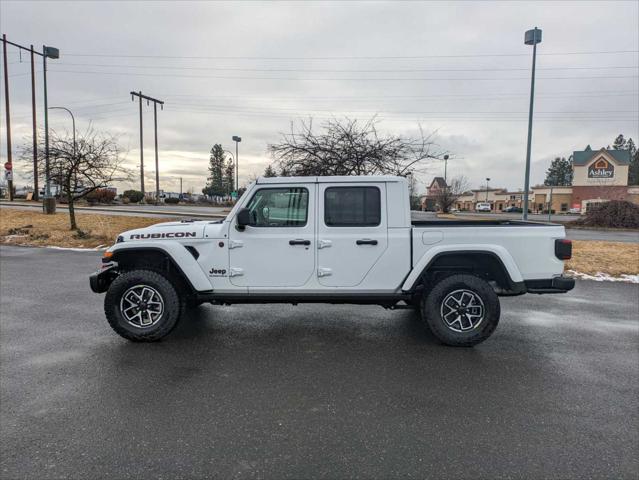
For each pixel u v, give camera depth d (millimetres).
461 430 3127
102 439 2973
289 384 3891
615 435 3076
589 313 6457
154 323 4965
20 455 2775
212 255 5047
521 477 2598
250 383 3906
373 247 4961
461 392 3752
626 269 9938
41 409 3389
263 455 2803
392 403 3539
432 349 4836
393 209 4961
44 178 17219
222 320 5957
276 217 5051
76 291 7594
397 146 12055
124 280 4926
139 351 4703
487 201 103500
